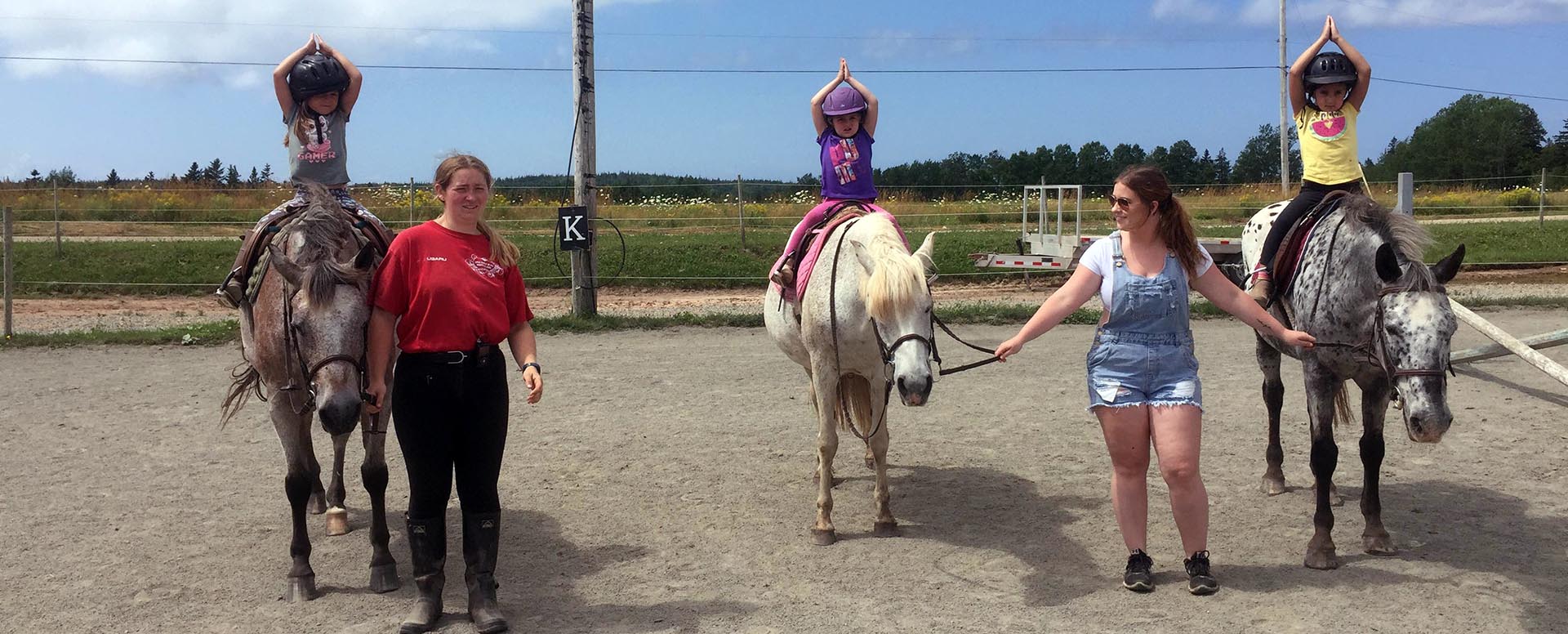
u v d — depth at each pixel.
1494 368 9.23
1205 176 54.09
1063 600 4.38
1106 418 4.27
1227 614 4.18
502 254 4.16
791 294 5.51
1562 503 5.48
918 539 5.20
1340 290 4.61
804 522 5.50
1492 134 61.62
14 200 21.91
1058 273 16.91
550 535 5.34
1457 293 14.40
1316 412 4.75
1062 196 14.68
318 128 5.54
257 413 8.16
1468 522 5.23
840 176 5.71
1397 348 4.18
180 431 7.60
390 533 5.43
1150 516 5.42
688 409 8.25
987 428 7.49
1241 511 5.53
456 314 3.97
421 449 4.01
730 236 19.70
